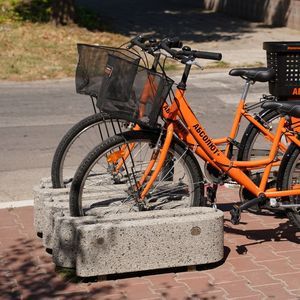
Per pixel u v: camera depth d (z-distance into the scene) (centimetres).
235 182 583
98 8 2675
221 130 1013
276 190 565
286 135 566
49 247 547
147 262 502
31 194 735
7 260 541
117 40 1909
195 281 502
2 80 1446
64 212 535
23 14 2047
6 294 483
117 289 490
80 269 492
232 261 536
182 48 536
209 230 511
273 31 2183
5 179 790
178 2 2922
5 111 1162
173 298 476
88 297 478
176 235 504
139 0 2983
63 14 1980
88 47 541
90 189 577
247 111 626
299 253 552
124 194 569
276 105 559
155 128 526
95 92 533
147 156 552
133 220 510
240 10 2497
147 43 541
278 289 489
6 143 950
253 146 620
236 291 486
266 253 552
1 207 675
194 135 544
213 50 1841
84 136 865
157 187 552
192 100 1246
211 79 1461
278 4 2294
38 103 1230
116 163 591
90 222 505
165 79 504
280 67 626
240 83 1415
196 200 547
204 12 2641
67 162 829
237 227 611
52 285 497
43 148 924
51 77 1480
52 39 1802
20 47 1697
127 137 524
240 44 1945
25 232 603
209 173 572
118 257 496
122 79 496
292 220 566
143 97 502
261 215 641
